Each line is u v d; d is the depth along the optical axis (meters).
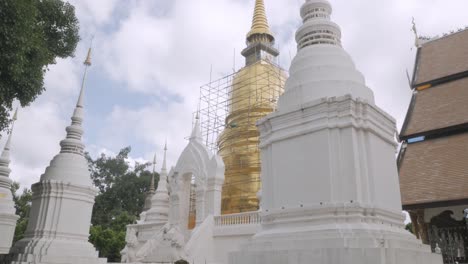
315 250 7.75
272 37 41.81
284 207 9.30
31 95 11.12
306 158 9.23
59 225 12.47
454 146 22.95
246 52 40.88
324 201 8.59
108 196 57.00
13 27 9.27
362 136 8.99
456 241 20.50
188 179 29.16
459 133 23.41
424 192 21.70
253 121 32.12
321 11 11.73
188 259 21.72
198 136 29.53
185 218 27.66
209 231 23.78
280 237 8.84
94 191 13.67
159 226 27.88
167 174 33.47
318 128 9.14
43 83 12.03
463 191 20.17
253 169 29.77
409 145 25.19
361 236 7.78
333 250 7.51
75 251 12.41
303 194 9.04
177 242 22.52
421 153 24.09
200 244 22.89
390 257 7.14
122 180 58.16
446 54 27.67
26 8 9.67
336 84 9.90
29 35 10.05
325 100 9.20
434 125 24.34
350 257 7.28
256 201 28.23
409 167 23.80
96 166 59.81
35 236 12.30
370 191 8.68
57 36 14.71
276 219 9.38
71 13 14.70
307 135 9.39
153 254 23.47
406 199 22.05
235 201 29.14
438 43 28.89
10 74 9.71
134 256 25.28
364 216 8.30
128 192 56.66
